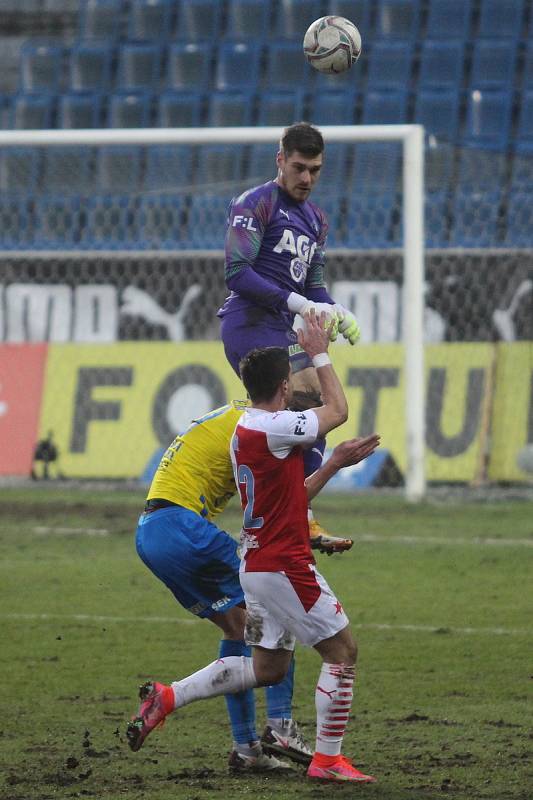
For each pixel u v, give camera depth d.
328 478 14.95
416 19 68.19
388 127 42.81
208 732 17.62
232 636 15.78
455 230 54.84
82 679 20.91
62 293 54.41
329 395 14.81
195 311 54.72
